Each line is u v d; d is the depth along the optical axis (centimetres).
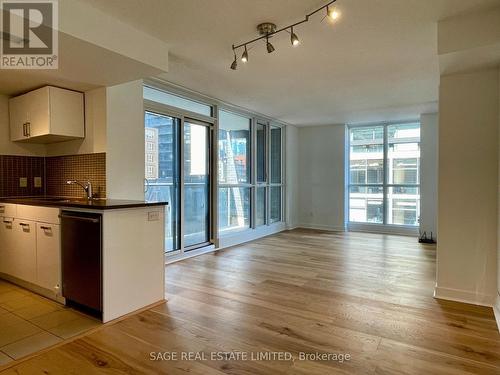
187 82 405
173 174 451
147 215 281
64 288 277
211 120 502
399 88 432
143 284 278
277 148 708
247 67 352
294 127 745
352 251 505
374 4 225
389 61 334
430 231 600
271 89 438
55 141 376
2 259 345
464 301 291
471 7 229
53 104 322
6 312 267
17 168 377
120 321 252
